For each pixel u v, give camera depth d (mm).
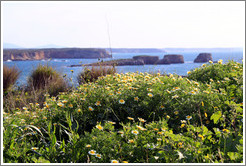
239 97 2934
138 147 1797
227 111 2584
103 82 3410
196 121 2432
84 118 2465
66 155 1792
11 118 2346
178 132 2332
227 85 3389
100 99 2711
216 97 2766
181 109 2543
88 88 3068
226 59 4457
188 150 1701
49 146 1949
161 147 1728
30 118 2541
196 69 4473
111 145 1790
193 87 3055
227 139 1889
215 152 1872
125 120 2588
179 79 3467
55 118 2488
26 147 1898
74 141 1851
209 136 1990
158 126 2010
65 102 2639
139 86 2990
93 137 1835
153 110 2631
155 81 3154
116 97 2766
